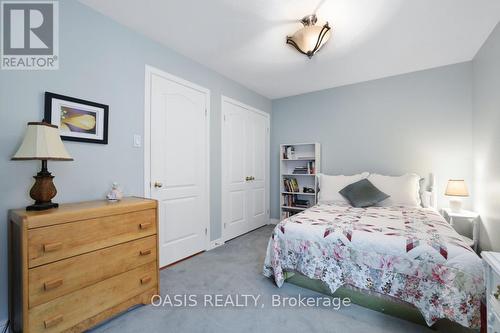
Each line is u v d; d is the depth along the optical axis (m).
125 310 1.72
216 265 2.54
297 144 4.04
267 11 1.97
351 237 1.80
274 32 2.27
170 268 2.47
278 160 4.42
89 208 1.51
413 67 3.08
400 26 2.15
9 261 1.48
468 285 1.38
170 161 2.58
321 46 2.32
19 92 1.57
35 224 1.27
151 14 2.01
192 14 2.01
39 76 1.65
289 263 2.04
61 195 1.75
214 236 3.17
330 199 3.23
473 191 2.83
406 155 3.28
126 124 2.17
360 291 1.74
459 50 2.63
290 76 3.37
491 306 1.00
